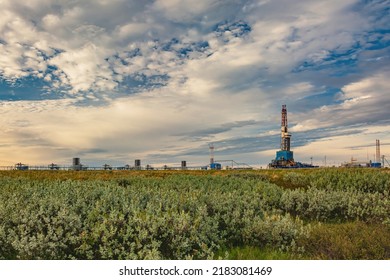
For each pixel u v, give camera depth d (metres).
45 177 32.16
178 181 22.02
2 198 11.95
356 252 8.32
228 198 12.62
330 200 13.90
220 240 8.98
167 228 8.29
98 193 12.84
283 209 14.50
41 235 7.59
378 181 19.56
